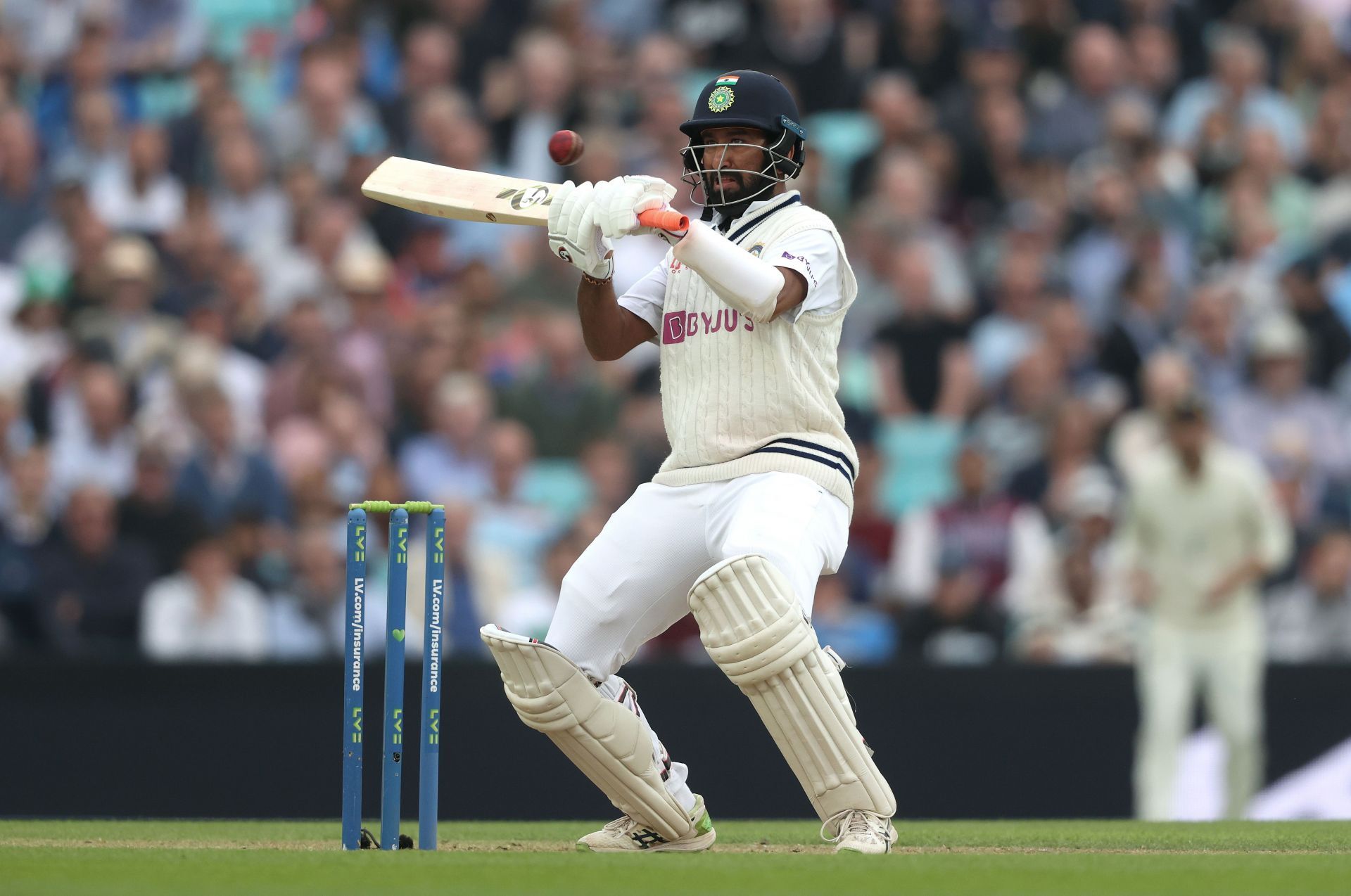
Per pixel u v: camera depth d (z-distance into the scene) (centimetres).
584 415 3409
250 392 3366
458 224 3791
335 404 3300
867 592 3130
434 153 3894
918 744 2533
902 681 2538
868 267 3688
